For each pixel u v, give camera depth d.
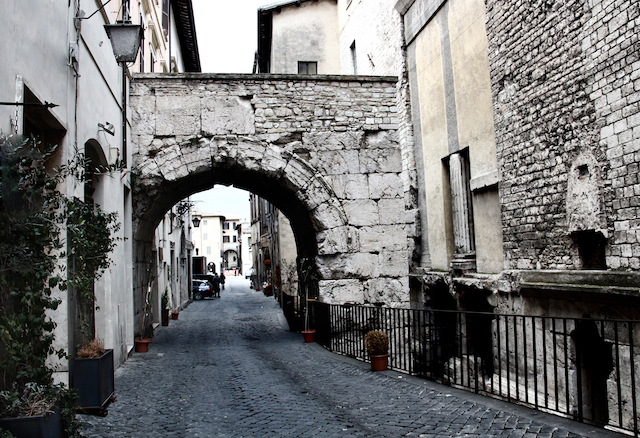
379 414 5.59
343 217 11.87
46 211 4.34
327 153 11.98
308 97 12.04
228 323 17.03
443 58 13.68
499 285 10.55
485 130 11.61
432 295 14.37
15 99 4.37
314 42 23.25
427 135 14.91
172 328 15.88
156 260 16.61
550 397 8.95
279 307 22.75
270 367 8.84
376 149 12.20
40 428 3.75
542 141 9.56
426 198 15.16
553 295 8.99
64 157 5.95
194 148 11.38
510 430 4.79
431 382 7.07
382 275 11.92
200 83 11.62
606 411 8.52
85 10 6.95
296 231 15.84
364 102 12.26
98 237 6.03
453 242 13.84
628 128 7.59
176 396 6.79
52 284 4.33
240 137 11.60
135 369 8.80
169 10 22.22
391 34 16.92
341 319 10.27
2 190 3.69
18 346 3.83
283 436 4.93
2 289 3.88
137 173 11.06
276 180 11.93
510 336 10.30
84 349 5.99
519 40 10.20
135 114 11.33
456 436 4.71
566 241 8.97
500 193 10.91
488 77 11.41
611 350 8.05
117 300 9.01
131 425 5.42
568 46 8.84
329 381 7.54
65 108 5.96
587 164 8.41
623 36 7.66
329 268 11.80
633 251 7.50
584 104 8.50
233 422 5.48
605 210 8.06
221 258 81.62
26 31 4.71
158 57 19.11
